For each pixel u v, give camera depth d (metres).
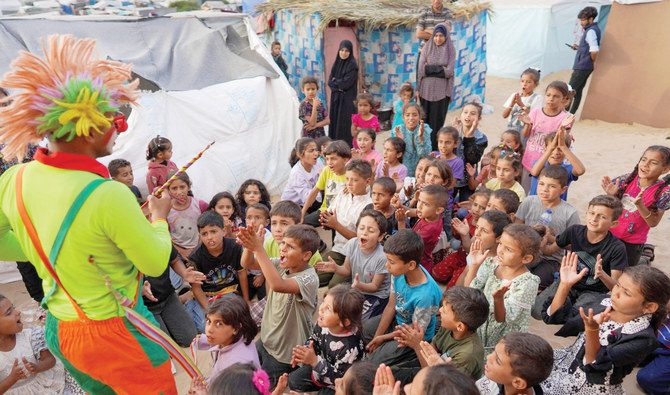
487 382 2.99
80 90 2.01
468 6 11.67
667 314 3.21
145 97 6.45
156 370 2.49
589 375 3.16
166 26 7.92
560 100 5.96
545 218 4.89
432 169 5.33
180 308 4.51
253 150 7.28
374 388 2.24
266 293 4.88
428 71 8.08
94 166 2.17
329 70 10.99
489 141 9.83
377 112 10.91
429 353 2.79
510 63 15.16
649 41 10.03
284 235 3.71
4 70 6.48
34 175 2.13
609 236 4.32
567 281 3.63
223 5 16.83
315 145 6.04
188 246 5.34
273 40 12.08
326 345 3.36
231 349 3.41
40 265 2.26
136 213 2.17
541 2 14.40
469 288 3.14
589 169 8.29
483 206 5.10
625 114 10.62
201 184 6.90
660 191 4.54
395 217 4.83
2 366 3.28
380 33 10.90
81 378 2.58
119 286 2.27
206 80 7.26
